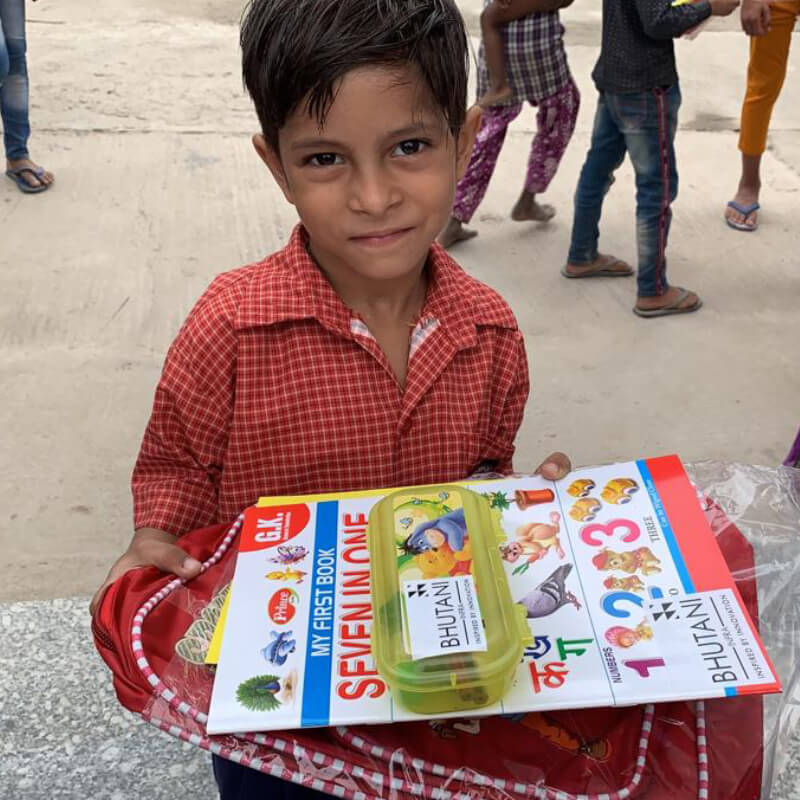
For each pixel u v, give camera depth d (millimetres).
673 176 2971
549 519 961
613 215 3877
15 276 3244
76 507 2328
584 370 2918
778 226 3766
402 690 756
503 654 763
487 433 1263
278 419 1141
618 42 2783
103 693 1757
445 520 912
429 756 792
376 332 1157
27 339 2928
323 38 875
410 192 960
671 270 3469
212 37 5543
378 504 955
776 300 3293
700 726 821
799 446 2008
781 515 1000
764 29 3100
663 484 987
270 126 977
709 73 5320
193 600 938
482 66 3410
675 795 801
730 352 3016
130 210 3709
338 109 892
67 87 4727
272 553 940
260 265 1190
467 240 3660
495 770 792
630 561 897
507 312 1217
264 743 778
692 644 804
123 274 3291
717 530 964
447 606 800
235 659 822
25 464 2451
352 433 1152
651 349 3027
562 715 829
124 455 2496
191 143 4277
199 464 1196
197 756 1649
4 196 3762
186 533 1194
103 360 2850
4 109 3652
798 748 1607
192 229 3598
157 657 862
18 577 2119
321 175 952
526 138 4508
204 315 1128
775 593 925
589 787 791
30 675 1790
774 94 3461
